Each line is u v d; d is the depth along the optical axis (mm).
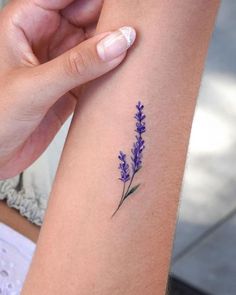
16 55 390
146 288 327
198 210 870
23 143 424
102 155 323
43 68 354
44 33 406
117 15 325
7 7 398
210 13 320
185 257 848
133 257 324
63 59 337
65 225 328
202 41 321
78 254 324
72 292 325
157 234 325
